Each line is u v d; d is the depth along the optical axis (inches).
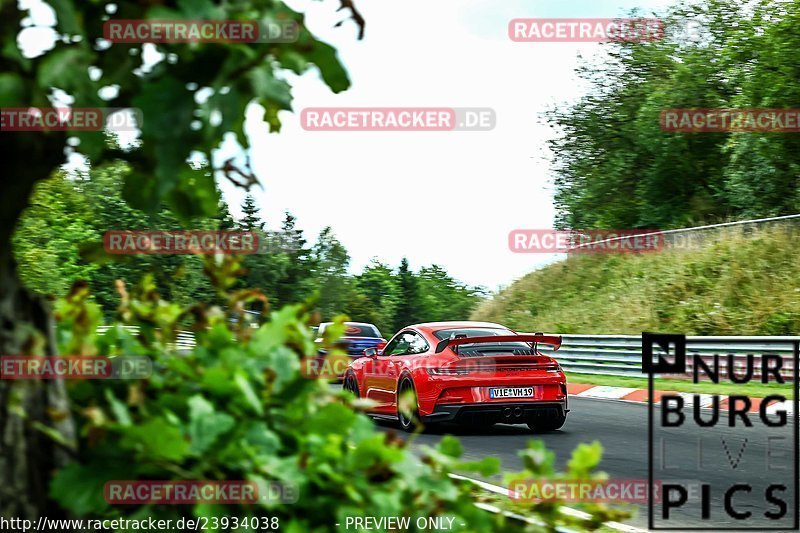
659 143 1489.9
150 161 86.7
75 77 74.2
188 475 88.5
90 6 81.5
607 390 712.4
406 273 4146.2
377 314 3673.7
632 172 1577.3
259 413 93.7
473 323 493.4
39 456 87.4
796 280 893.2
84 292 113.9
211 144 83.3
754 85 1220.5
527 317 1358.3
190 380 103.7
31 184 86.4
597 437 428.8
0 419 84.8
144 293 116.1
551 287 1393.9
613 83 1605.6
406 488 97.6
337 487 94.7
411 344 484.4
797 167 1216.2
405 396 104.5
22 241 1003.9
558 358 938.1
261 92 75.0
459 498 103.7
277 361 101.8
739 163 1309.1
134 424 94.0
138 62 84.1
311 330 111.5
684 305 987.3
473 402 436.8
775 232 979.3
